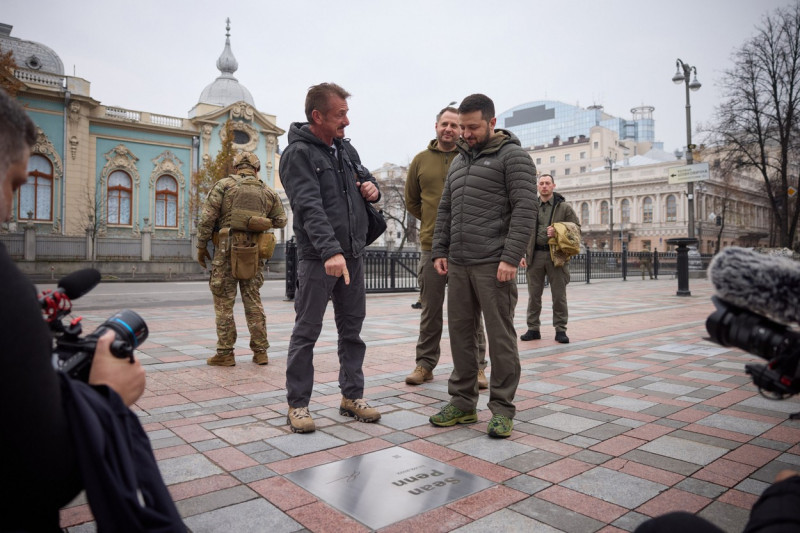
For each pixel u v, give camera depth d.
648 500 2.03
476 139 3.06
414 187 4.28
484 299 2.93
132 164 32.53
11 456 0.80
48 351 0.85
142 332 1.15
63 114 29.72
